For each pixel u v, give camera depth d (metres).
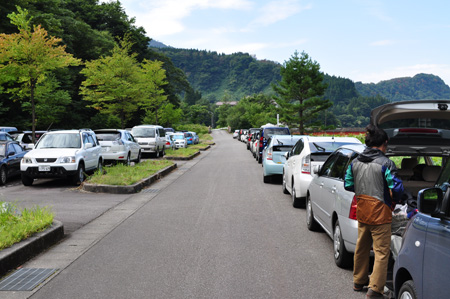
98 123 49.53
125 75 36.31
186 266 5.52
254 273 5.25
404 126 5.38
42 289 4.72
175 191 12.59
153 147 26.00
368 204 4.31
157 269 5.41
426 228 3.10
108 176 13.70
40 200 10.78
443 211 2.84
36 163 13.18
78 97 52.34
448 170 3.33
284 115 52.69
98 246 6.53
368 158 4.37
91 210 9.48
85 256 6.01
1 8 34.62
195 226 7.88
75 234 7.33
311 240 6.88
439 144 5.43
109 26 73.31
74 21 53.38
